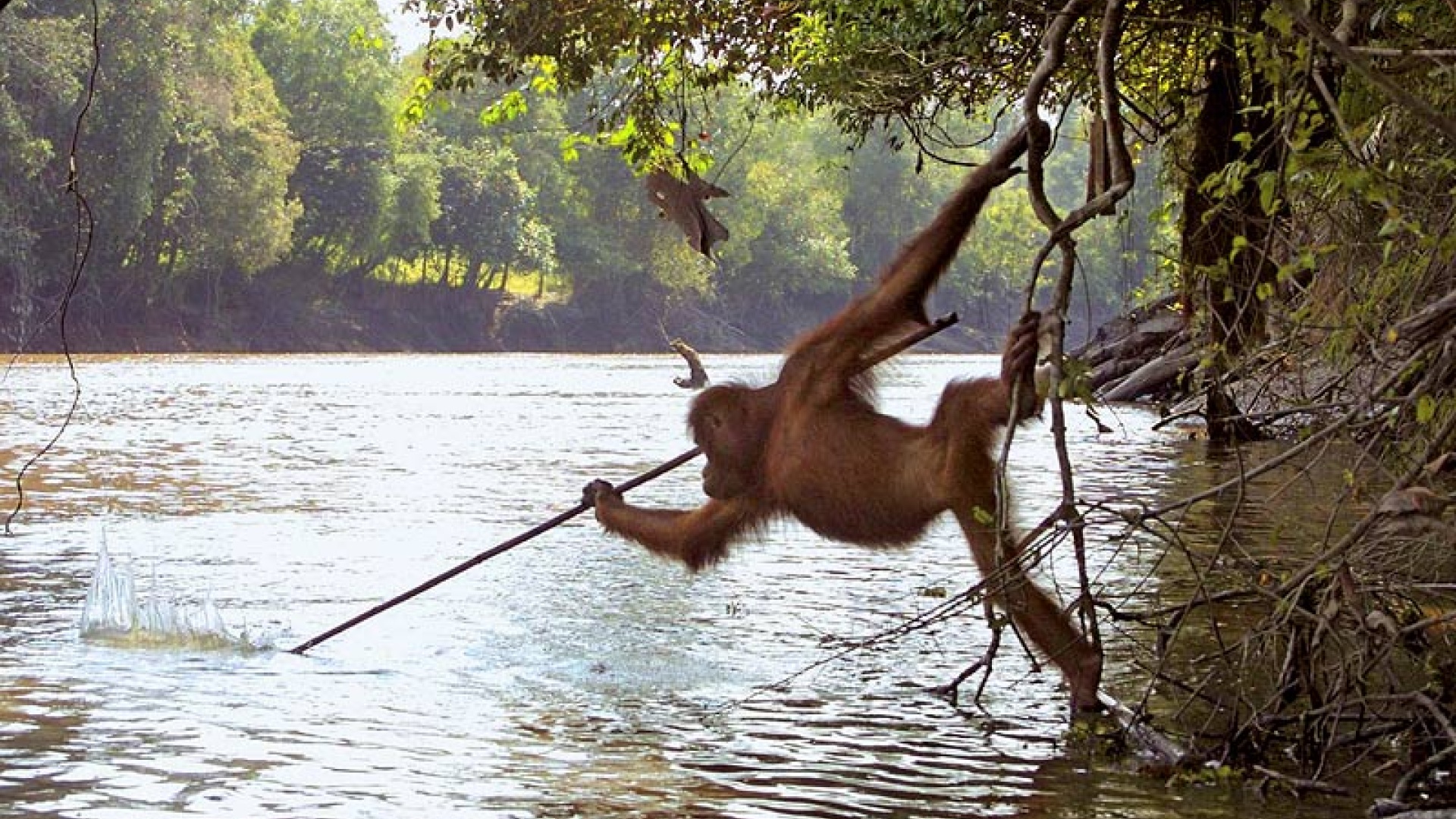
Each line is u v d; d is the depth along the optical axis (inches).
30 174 3127.5
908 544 327.0
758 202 5128.0
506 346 4891.7
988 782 306.5
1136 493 813.9
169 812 285.4
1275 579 356.5
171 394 1897.1
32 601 501.4
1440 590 336.8
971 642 446.0
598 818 282.8
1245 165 293.7
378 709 366.3
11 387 2000.5
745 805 292.4
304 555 606.9
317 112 4360.2
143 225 3698.3
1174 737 336.8
